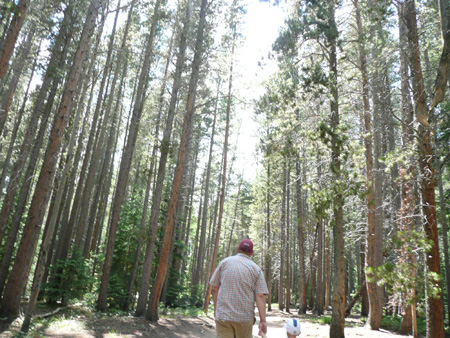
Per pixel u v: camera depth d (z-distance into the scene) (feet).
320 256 85.97
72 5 45.06
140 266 64.49
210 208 140.56
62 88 54.39
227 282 11.13
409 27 32.48
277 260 109.29
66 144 51.57
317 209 34.19
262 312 10.93
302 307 82.58
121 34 71.92
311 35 37.40
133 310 58.65
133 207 63.26
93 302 53.57
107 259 49.88
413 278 25.80
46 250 31.30
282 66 40.47
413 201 37.11
